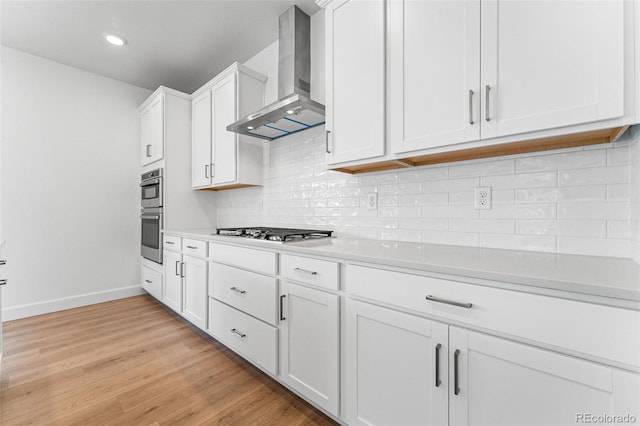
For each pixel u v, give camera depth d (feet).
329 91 5.27
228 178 8.38
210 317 6.98
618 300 2.20
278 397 5.01
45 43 8.35
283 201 8.05
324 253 4.19
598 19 2.84
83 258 9.86
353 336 3.93
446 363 3.07
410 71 4.22
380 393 3.65
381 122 4.50
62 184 9.45
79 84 9.77
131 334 7.57
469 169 4.63
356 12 4.83
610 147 3.48
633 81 2.71
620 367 2.19
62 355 6.43
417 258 3.48
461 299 2.97
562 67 3.03
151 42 8.32
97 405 4.77
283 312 4.99
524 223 4.11
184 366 6.00
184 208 9.76
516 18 3.30
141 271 10.98
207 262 7.06
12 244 8.59
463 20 3.71
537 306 2.54
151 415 4.54
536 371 2.55
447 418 3.08
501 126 3.41
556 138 3.35
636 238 3.17
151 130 10.09
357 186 6.21
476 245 4.54
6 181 8.51
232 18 7.34
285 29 7.11
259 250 5.45
